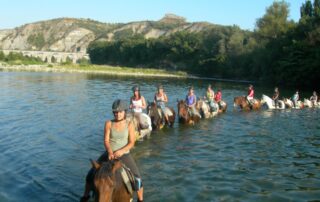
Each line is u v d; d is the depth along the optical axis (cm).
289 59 6544
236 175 1092
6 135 1526
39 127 1712
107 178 564
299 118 2397
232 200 895
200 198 899
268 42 7869
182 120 1959
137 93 1529
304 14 8312
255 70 8062
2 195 884
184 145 1464
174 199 884
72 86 4409
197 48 11981
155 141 1524
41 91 3569
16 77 5922
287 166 1206
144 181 1005
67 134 1583
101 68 11038
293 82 6512
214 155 1320
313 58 6178
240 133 1772
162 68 12688
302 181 1055
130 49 14188
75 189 934
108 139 699
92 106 2527
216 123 2053
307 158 1320
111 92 3772
